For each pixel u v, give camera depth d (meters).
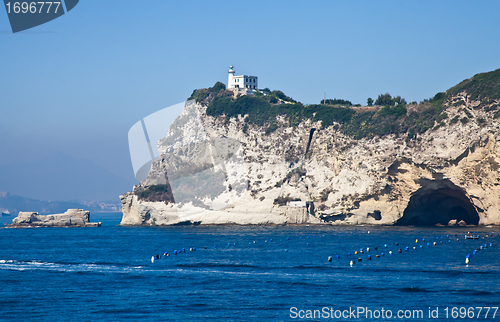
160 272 99.38
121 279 92.94
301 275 94.19
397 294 78.38
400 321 66.06
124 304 75.50
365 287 83.31
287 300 76.19
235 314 69.88
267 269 101.12
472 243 141.75
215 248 140.62
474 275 91.62
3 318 69.69
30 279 93.75
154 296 79.81
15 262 116.56
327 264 107.00
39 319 69.19
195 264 108.44
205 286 86.00
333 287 83.62
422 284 84.75
